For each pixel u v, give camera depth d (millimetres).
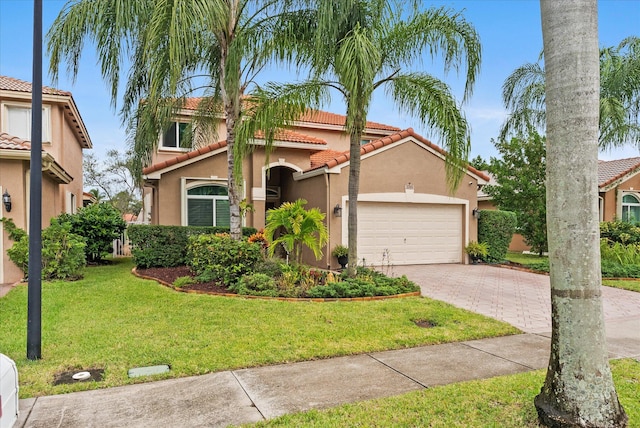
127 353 5438
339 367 5195
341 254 14062
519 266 15305
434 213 16156
